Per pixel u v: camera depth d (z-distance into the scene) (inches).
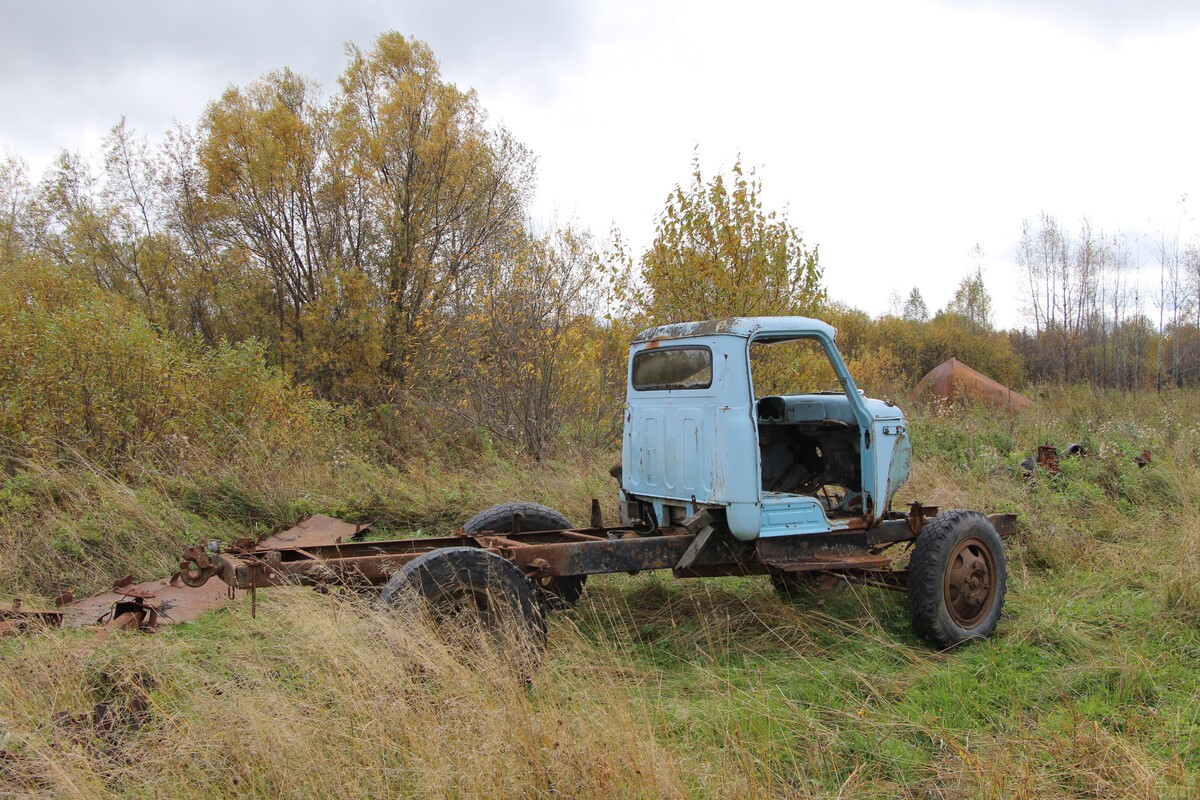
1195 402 585.3
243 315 598.5
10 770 116.1
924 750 141.6
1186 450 386.6
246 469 317.7
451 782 113.8
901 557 253.4
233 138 591.8
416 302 593.9
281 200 593.6
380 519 300.0
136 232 634.8
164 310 579.8
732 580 243.9
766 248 358.9
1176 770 129.8
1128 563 251.3
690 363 194.7
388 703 128.8
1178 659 181.3
